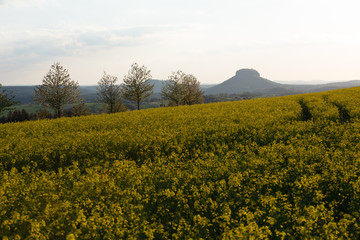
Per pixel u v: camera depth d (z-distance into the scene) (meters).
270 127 16.59
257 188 7.77
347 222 5.58
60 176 9.77
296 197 6.81
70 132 19.06
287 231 5.52
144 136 15.55
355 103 24.61
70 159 13.11
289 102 31.06
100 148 13.48
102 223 5.86
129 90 50.88
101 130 18.94
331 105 24.92
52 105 46.50
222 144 14.08
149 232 5.59
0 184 9.06
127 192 7.74
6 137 17.75
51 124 23.58
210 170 9.24
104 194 8.15
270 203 6.30
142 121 22.69
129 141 14.23
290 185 7.82
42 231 5.86
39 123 24.67
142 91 51.00
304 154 10.36
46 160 12.34
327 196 7.35
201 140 14.93
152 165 10.73
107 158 12.86
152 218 6.52
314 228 5.65
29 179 9.82
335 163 9.15
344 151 10.73
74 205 6.93
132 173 9.35
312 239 5.02
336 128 15.29
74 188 8.47
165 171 9.48
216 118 21.06
